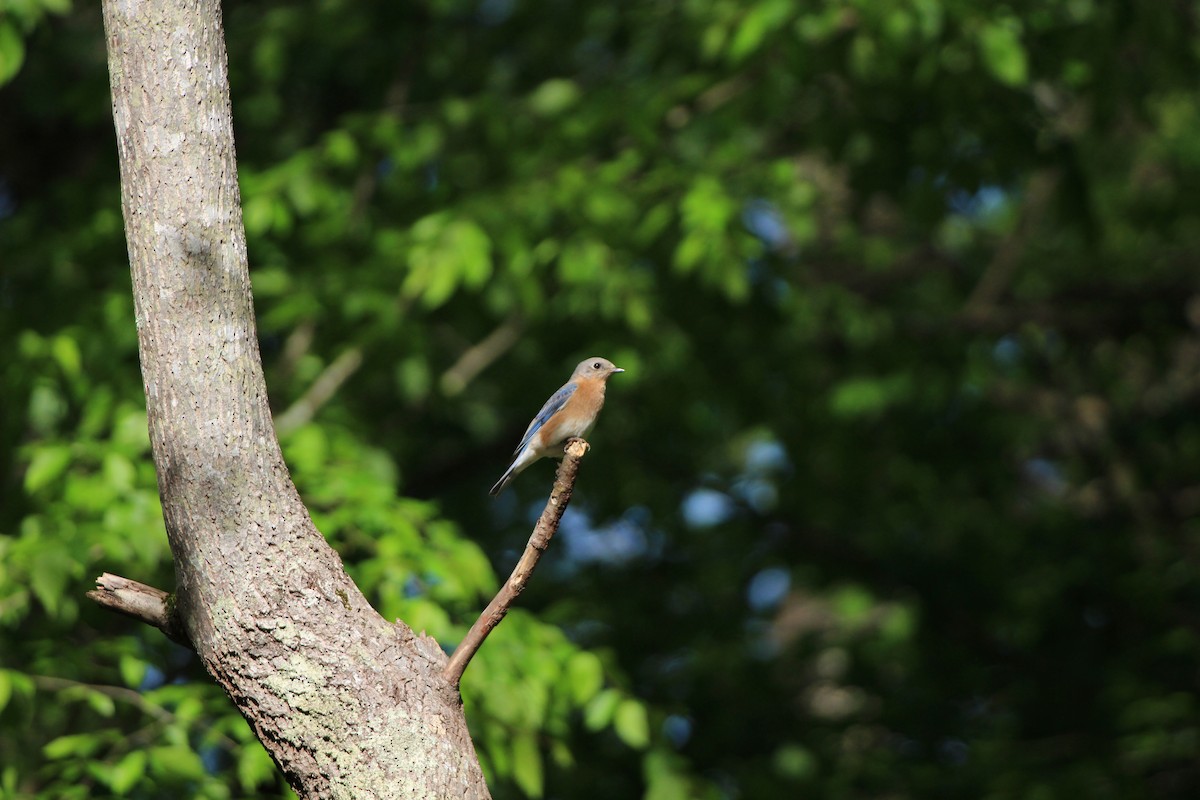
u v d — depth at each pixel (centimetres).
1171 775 1538
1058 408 2053
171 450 498
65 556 815
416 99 1567
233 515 496
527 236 1239
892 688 1677
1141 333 1923
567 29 1548
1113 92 1311
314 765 487
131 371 1190
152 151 511
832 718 1628
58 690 859
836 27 1165
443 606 905
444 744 497
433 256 1144
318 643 493
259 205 1195
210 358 503
